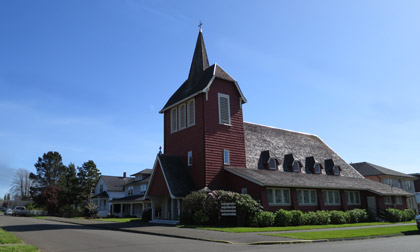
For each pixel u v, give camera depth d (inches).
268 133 1545.3
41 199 2484.0
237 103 1300.4
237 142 1252.5
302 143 1676.9
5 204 4921.3
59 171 3238.2
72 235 750.5
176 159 1223.5
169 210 1236.5
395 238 714.8
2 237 625.0
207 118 1178.6
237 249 508.1
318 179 1378.0
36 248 499.5
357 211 1328.7
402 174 2326.5
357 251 480.4
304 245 571.2
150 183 1227.2
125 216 2079.2
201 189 1087.0
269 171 1275.8
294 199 1188.5
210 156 1151.0
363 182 1606.8
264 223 976.3
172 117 1353.3
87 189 2659.9
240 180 1133.7
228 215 978.1
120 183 2704.2
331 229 903.7
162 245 557.3
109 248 522.0
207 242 611.5
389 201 1573.6
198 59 1395.2
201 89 1191.6
